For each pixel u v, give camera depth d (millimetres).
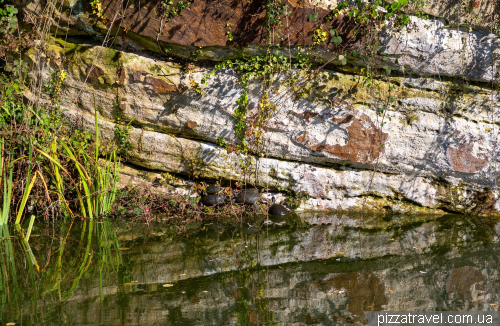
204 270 3930
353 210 6223
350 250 4512
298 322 2971
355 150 6066
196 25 5621
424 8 5594
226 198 6152
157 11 5574
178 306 3203
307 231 5242
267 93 5922
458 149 5953
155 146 6164
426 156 6020
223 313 3100
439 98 5922
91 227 5281
